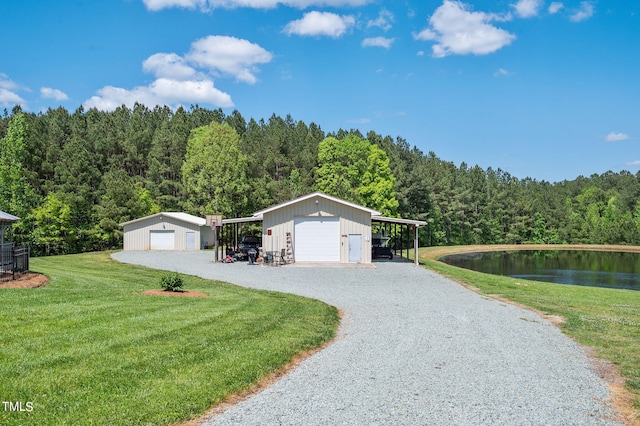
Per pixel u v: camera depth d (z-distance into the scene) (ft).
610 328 37.37
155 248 138.10
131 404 18.11
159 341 26.50
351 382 22.48
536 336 33.65
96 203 170.91
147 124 249.34
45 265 78.84
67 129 217.15
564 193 337.93
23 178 146.92
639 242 243.60
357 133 279.90
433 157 336.08
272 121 324.80
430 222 217.15
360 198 161.99
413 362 26.12
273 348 27.07
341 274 74.28
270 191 191.21
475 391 21.63
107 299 38.86
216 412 18.51
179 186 190.90
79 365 21.74
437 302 48.60
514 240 257.55
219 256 110.22
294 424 17.47
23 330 26.89
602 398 21.25
